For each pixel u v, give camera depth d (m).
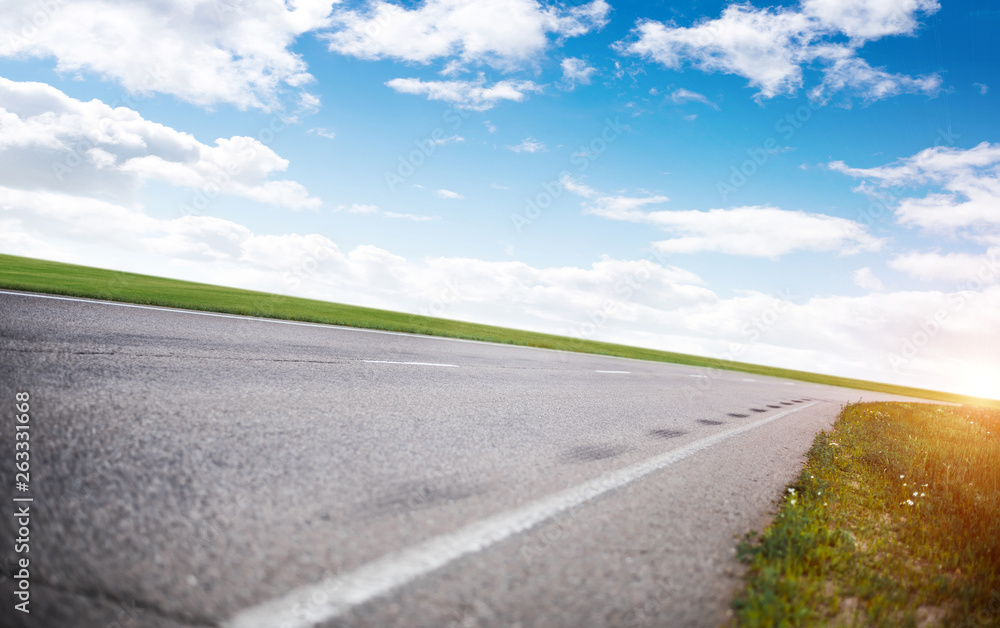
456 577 2.29
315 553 2.29
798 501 4.34
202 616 1.79
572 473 4.09
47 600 1.74
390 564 2.31
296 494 2.84
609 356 19.22
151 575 1.96
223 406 4.19
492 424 5.21
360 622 1.88
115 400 3.84
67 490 2.44
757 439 7.09
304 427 4.02
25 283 8.77
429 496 3.13
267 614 1.85
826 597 2.73
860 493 5.14
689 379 15.17
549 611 2.14
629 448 5.28
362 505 2.86
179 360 5.50
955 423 12.12
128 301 8.99
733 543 3.26
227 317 9.41
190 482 2.77
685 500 3.93
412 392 6.07
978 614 2.82
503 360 11.13
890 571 3.27
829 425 9.91
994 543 3.78
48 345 5.06
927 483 5.51
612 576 2.54
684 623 2.23
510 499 3.31
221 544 2.24
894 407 14.77
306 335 9.03
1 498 2.27
